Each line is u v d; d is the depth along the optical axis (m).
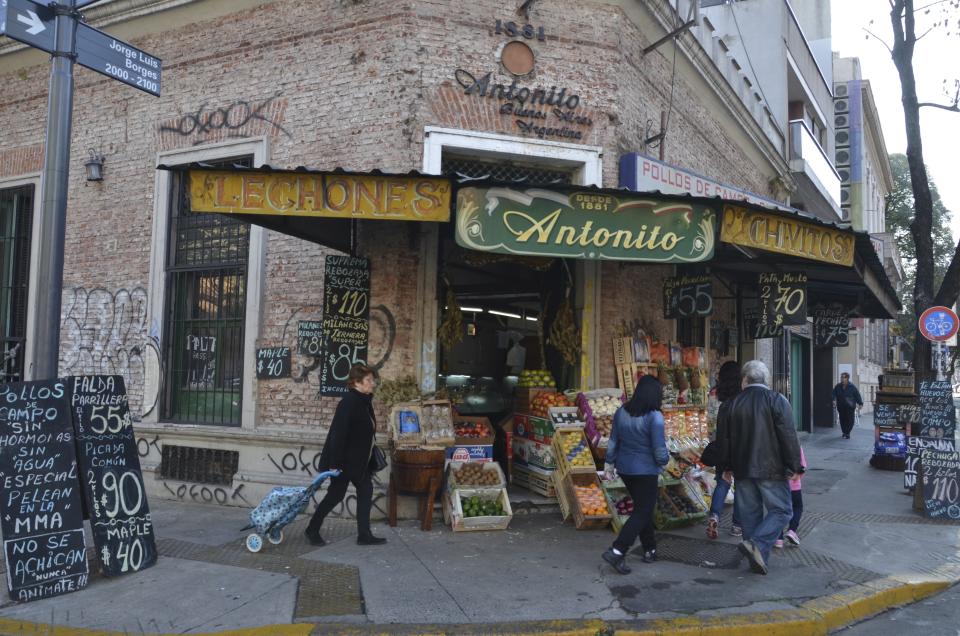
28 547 5.11
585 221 6.14
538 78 8.13
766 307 8.50
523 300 9.74
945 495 8.20
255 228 8.27
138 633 4.48
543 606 4.95
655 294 9.15
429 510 6.87
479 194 5.88
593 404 7.70
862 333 30.64
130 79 6.23
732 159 12.48
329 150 7.98
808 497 9.62
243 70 8.56
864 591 5.50
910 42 10.34
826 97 22.09
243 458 8.05
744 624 4.73
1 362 9.92
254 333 8.19
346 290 7.65
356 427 6.35
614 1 8.49
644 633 4.57
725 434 6.10
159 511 7.78
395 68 7.75
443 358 8.33
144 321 8.91
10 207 10.21
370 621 4.63
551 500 7.73
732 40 14.95
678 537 7.00
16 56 10.16
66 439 5.43
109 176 9.31
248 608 4.85
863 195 25.34
